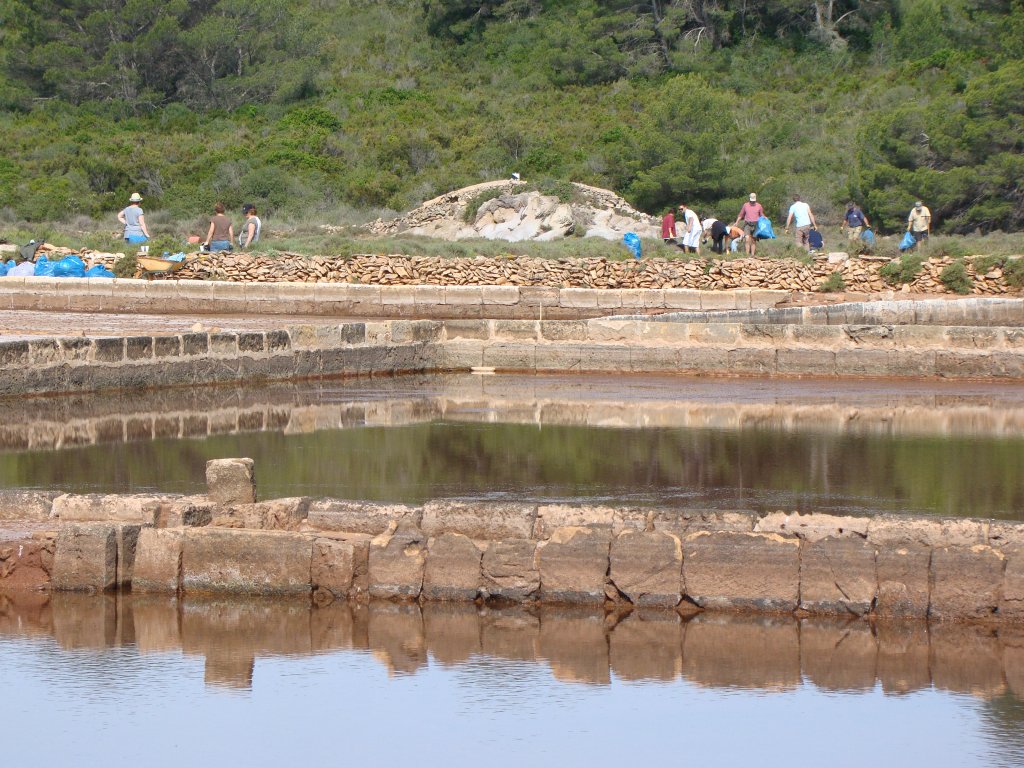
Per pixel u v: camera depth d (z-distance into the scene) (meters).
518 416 53.72
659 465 43.16
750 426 51.28
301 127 157.12
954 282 82.25
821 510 36.31
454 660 28.17
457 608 30.27
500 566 30.31
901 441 47.75
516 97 168.38
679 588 29.81
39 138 151.62
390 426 50.91
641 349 66.81
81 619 30.05
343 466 42.66
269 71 169.75
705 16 184.25
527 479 40.75
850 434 49.31
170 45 169.88
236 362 61.62
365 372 65.88
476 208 118.69
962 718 25.58
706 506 36.75
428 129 154.38
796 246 94.00
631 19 181.25
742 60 178.00
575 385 63.25
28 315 73.75
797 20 187.00
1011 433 49.47
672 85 146.25
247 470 32.59
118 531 31.33
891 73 166.38
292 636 29.27
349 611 30.31
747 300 80.69
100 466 41.94
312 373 64.19
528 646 28.88
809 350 65.38
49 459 43.03
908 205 117.31
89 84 166.00
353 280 85.19
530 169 142.75
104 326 67.62
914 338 65.06
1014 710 25.86
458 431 49.84
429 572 30.56
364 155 149.25
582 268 85.19
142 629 29.61
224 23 172.62
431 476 41.16
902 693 26.55
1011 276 81.69
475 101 167.00
